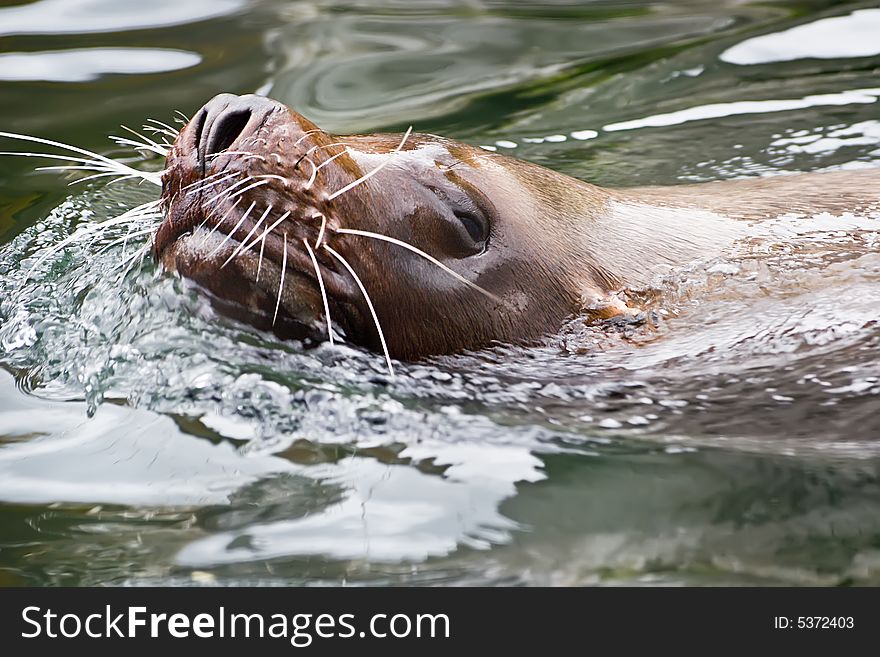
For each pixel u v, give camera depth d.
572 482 13.36
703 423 14.73
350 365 14.70
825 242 16.66
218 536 12.30
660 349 15.18
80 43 28.25
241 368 14.62
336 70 27.08
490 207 15.10
